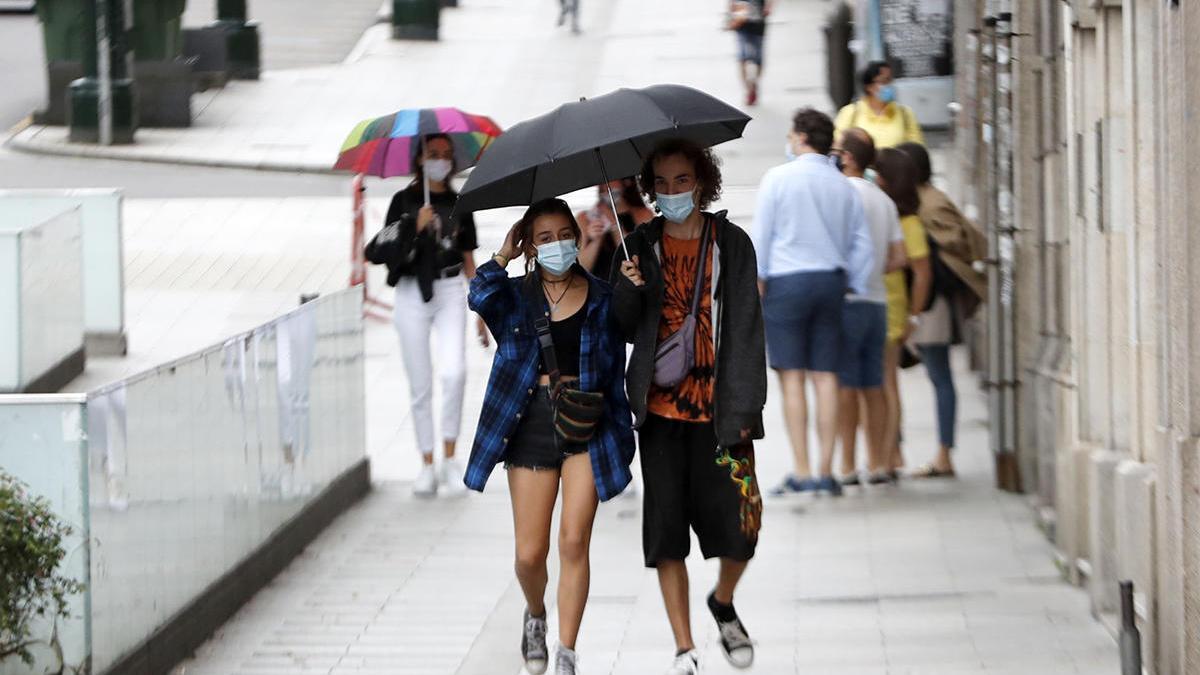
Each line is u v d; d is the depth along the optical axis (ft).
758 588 79.97
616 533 91.09
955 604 76.18
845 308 94.38
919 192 98.32
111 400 63.82
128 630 65.46
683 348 60.80
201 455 74.54
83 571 61.16
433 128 94.07
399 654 72.23
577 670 67.00
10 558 58.23
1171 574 59.21
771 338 94.73
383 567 86.48
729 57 275.18
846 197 90.79
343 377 99.14
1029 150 92.94
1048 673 66.08
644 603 78.48
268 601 80.79
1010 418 96.27
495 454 62.18
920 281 96.89
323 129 239.91
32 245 115.34
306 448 91.30
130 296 154.10
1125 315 73.05
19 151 233.35
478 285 61.87
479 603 79.82
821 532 89.61
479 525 94.94
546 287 61.87
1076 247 76.07
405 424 119.44
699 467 61.62
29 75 277.44
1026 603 76.02
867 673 67.00
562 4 303.27
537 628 64.44
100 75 231.09
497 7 330.95
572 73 271.49
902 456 102.37
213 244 173.78
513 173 59.47
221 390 77.25
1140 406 68.03
